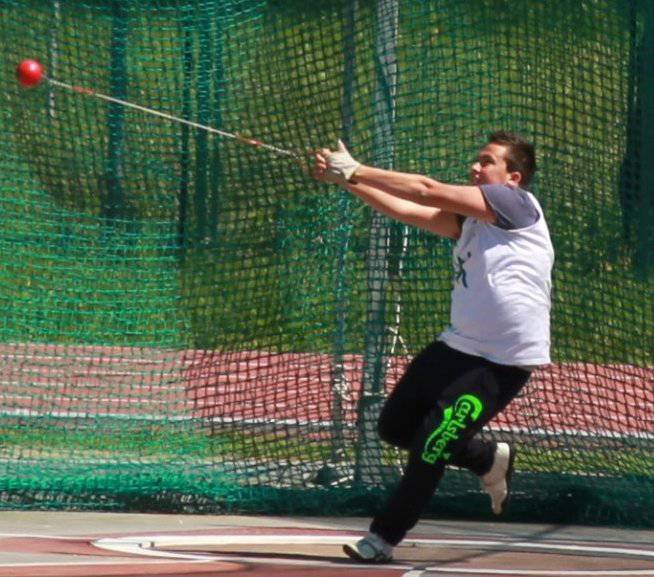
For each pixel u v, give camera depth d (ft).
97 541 82.43
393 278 103.04
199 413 108.37
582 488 96.48
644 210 102.17
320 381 105.81
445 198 72.74
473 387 73.10
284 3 107.65
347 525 93.20
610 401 102.22
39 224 110.73
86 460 102.47
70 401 112.27
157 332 110.63
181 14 110.22
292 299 106.63
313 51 106.63
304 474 100.83
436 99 102.78
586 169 102.32
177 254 110.42
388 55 102.99
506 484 78.02
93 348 111.96
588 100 102.06
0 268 110.32
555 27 102.37
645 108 101.55
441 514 96.84
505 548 83.05
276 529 90.48
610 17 101.81
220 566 71.67
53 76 110.93
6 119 110.83
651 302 102.99
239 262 108.68
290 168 106.83
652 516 95.35
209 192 109.40
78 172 110.83
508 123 102.37
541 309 74.13
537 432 101.76
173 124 109.70
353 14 104.68
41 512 95.14
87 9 111.04
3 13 111.45
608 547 84.89
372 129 103.55
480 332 73.31
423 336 102.47
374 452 101.24
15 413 109.81
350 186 76.13
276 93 107.65
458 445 73.46
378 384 102.06
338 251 104.99
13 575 66.13
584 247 102.58
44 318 111.04
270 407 106.52
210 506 97.55
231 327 108.68
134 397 110.93
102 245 110.93
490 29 103.09
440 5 103.76
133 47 110.63
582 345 102.53
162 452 104.63
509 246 73.41
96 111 110.73
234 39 109.09
